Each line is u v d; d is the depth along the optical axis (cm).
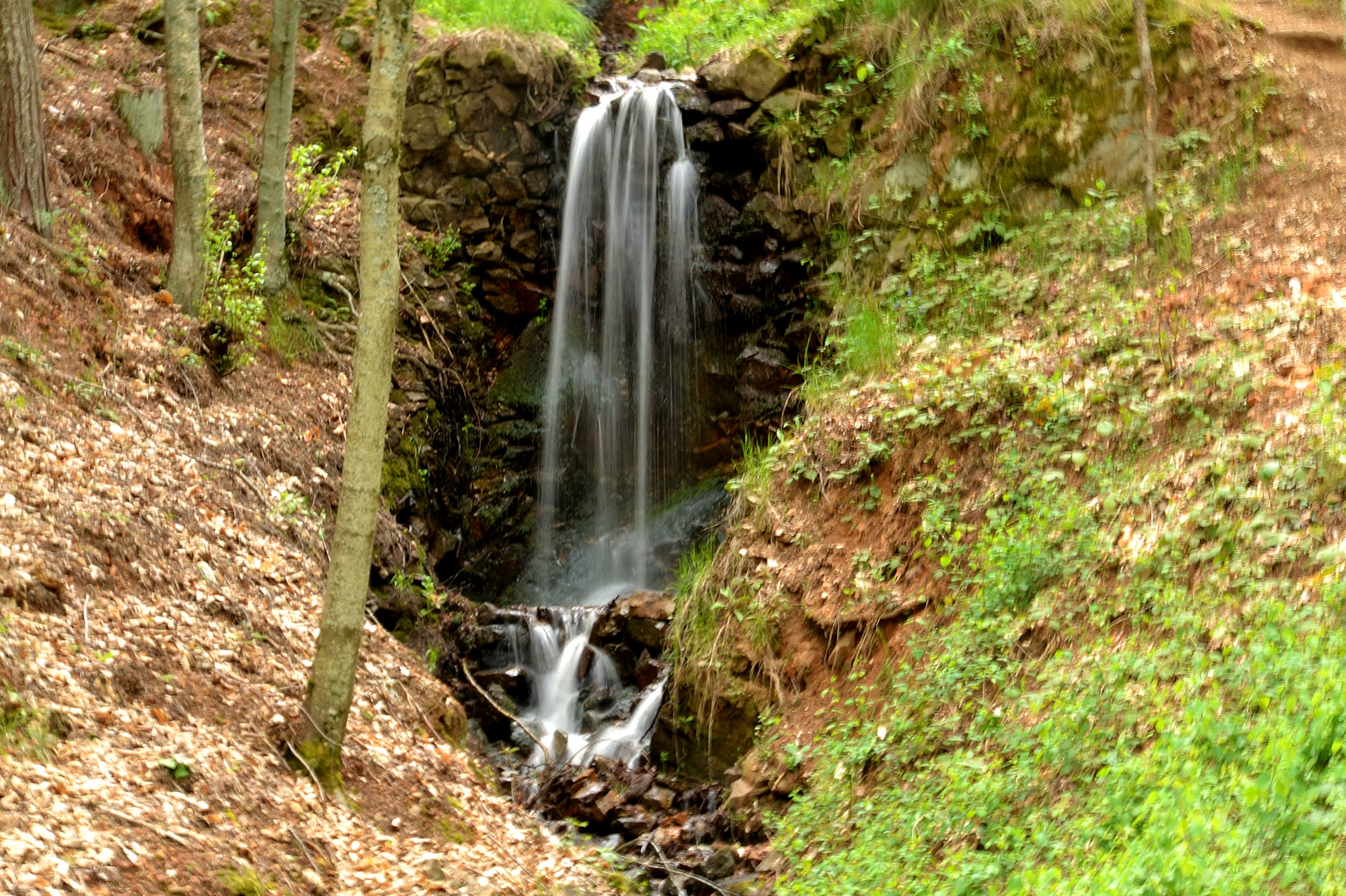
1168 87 1147
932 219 1187
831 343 1159
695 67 1468
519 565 1336
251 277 1155
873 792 773
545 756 991
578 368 1393
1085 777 623
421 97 1361
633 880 760
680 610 1012
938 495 922
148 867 475
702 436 1338
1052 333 1011
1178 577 723
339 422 1099
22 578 627
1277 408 783
